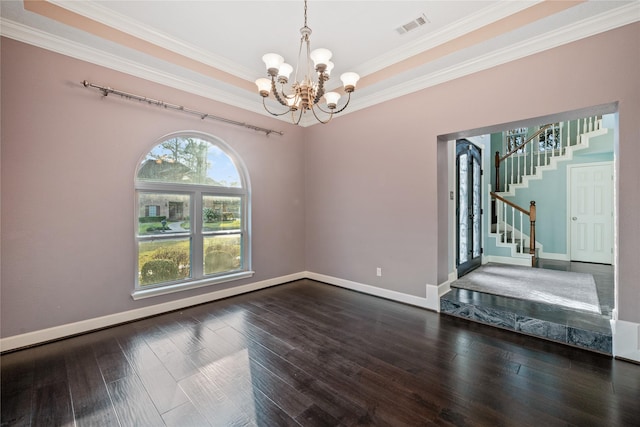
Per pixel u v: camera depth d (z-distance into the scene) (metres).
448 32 2.64
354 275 4.03
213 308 3.31
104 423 1.54
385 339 2.50
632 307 2.09
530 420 1.52
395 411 1.60
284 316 3.06
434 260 3.20
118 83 2.82
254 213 4.02
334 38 2.78
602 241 5.11
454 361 2.12
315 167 4.56
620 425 1.48
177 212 3.37
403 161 3.45
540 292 3.29
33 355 2.23
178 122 3.25
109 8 2.36
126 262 2.90
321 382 1.88
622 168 2.13
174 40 2.80
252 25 2.58
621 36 2.12
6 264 2.28
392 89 3.46
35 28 2.31
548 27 2.29
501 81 2.68
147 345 2.40
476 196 4.80
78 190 2.61
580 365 2.05
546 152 5.61
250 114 3.96
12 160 2.29
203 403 1.69
